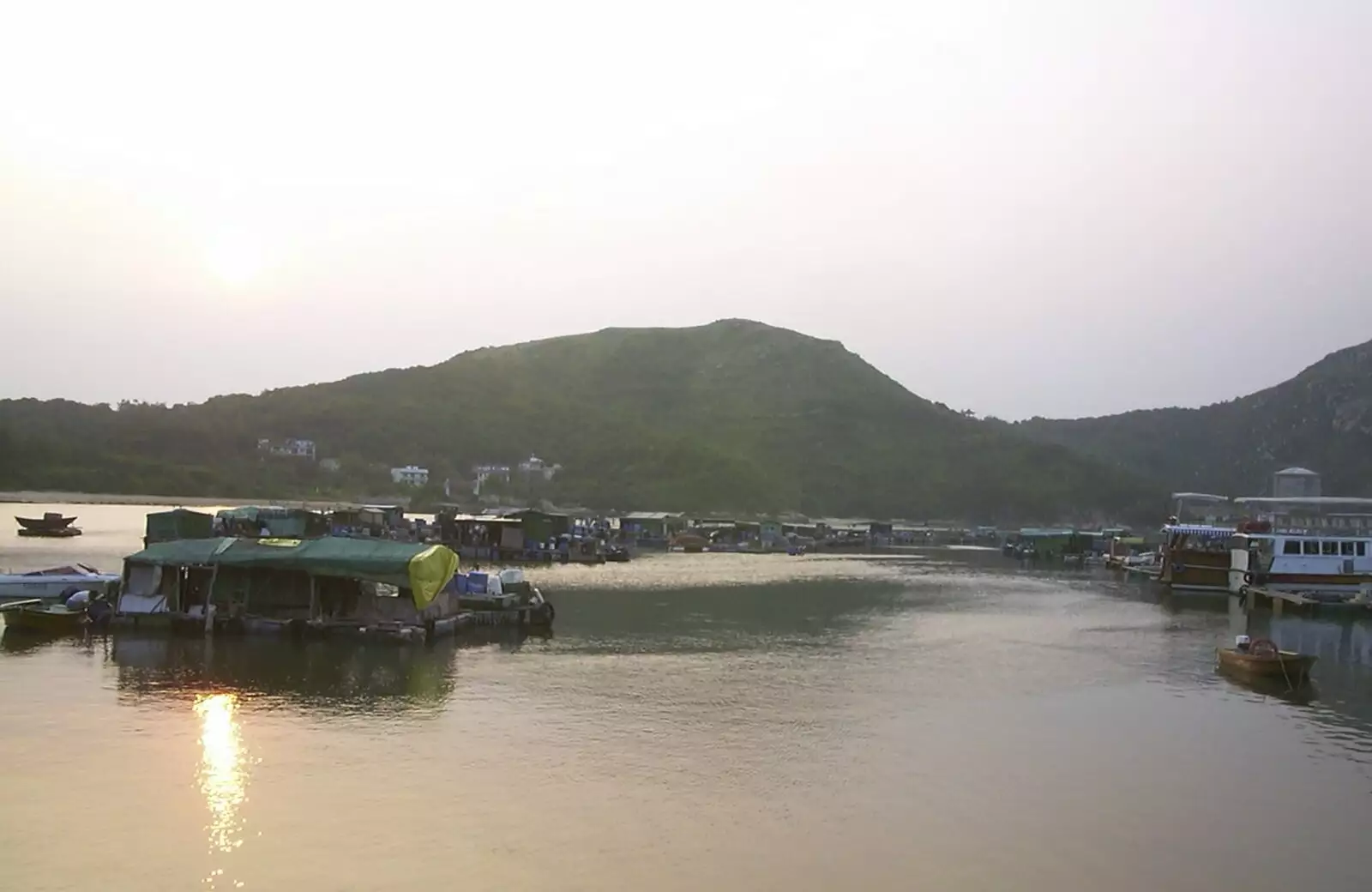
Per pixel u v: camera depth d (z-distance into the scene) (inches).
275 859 815.1
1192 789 1089.4
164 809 917.2
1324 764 1198.3
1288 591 3011.8
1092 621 2534.5
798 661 1802.4
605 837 890.1
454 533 4190.5
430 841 863.1
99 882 761.0
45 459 7283.5
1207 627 2443.4
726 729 1282.0
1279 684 1673.2
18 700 1305.4
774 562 4589.1
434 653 1744.6
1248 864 888.3
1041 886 826.8
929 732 1304.1
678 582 3368.6
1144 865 877.2
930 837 922.1
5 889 741.3
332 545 1893.5
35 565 2957.7
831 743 1232.2
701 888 792.9
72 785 975.0
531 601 2229.3
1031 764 1166.3
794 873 829.2
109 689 1381.6
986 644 2079.2
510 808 953.5
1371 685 1697.8
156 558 1866.4
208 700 1337.4
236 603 1878.7
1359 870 881.5
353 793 981.2
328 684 1457.9
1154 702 1526.8
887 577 3818.9
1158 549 4872.0
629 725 1288.1
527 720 1291.8
